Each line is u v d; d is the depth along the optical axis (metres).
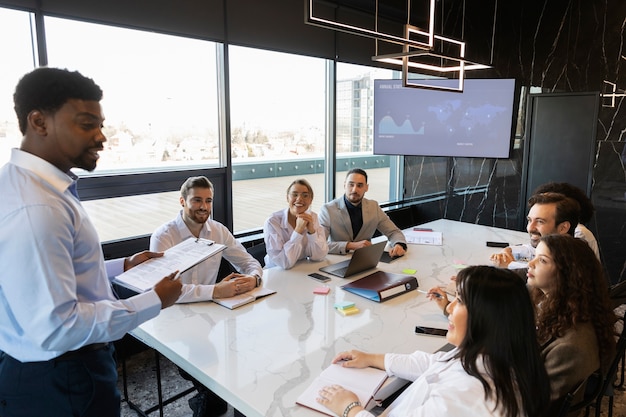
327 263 2.71
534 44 4.74
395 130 4.95
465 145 4.80
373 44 4.63
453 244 3.21
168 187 3.26
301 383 1.40
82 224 1.26
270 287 2.27
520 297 1.03
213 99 3.51
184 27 3.13
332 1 4.05
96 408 1.29
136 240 3.06
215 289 2.06
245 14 3.47
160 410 2.30
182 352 1.59
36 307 1.11
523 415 1.02
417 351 1.49
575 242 1.40
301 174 4.40
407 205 5.69
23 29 2.51
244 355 1.57
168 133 3.25
